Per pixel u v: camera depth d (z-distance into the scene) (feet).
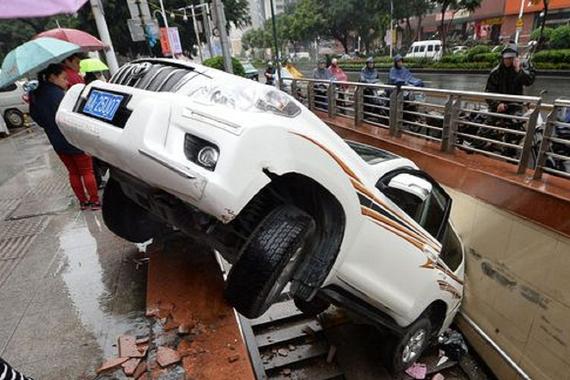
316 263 7.61
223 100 6.67
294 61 175.11
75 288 10.56
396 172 9.77
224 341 8.31
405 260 9.22
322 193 7.33
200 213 7.28
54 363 8.09
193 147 6.16
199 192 5.86
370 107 23.50
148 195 8.36
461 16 133.49
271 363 11.63
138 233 11.55
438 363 13.82
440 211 11.64
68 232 13.89
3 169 24.23
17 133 40.73
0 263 11.96
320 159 6.94
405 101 18.62
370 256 8.43
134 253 12.17
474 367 13.88
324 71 30.73
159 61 8.07
